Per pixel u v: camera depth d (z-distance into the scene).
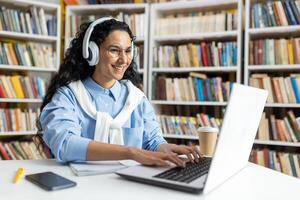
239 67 2.43
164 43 2.87
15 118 2.58
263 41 2.39
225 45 2.51
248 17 2.42
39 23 2.74
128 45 1.25
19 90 2.61
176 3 2.64
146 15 2.72
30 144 2.64
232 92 0.58
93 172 0.81
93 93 1.25
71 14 2.95
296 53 2.30
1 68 2.59
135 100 1.30
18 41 2.77
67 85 1.21
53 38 2.78
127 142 1.23
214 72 2.70
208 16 2.59
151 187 0.70
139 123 1.30
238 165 0.83
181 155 1.02
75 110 1.14
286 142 2.29
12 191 0.65
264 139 2.36
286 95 2.31
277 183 0.79
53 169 0.86
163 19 2.73
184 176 0.73
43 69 2.71
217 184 0.69
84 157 0.90
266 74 2.41
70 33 2.86
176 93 2.64
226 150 0.65
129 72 1.44
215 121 2.53
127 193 0.65
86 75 1.29
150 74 2.71
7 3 2.69
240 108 0.64
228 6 2.66
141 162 0.84
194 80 2.59
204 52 2.58
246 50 2.41
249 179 0.82
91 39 1.22
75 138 0.93
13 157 2.56
